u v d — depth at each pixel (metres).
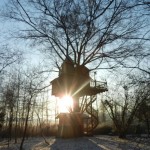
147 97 6.29
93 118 48.59
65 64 19.56
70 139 42.25
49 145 34.53
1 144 40.25
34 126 67.25
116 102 41.53
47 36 24.55
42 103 40.81
